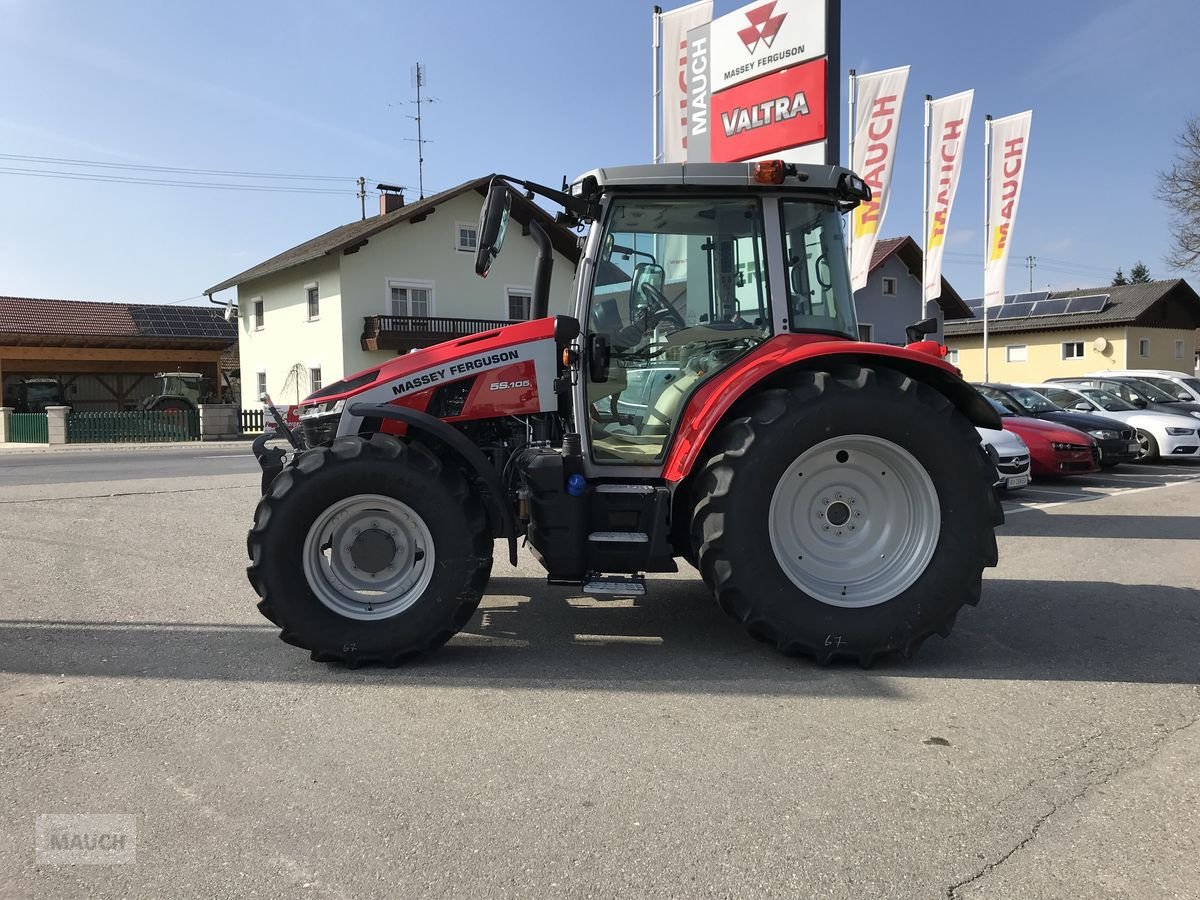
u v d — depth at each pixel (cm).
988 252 1762
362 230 2686
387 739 307
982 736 311
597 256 418
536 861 229
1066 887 219
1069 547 695
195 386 2808
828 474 394
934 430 379
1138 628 455
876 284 2936
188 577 575
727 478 373
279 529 371
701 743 304
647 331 421
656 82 1130
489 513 403
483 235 398
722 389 388
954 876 223
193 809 257
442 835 242
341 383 446
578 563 390
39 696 350
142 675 376
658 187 410
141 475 1317
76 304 3409
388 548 385
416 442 392
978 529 383
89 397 3219
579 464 389
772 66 840
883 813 255
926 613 381
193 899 212
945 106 1448
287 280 2959
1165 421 1334
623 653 408
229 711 334
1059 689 362
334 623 376
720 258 424
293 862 229
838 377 387
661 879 221
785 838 241
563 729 316
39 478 1277
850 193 421
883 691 357
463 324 2828
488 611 485
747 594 374
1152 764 289
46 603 505
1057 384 1586
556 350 425
